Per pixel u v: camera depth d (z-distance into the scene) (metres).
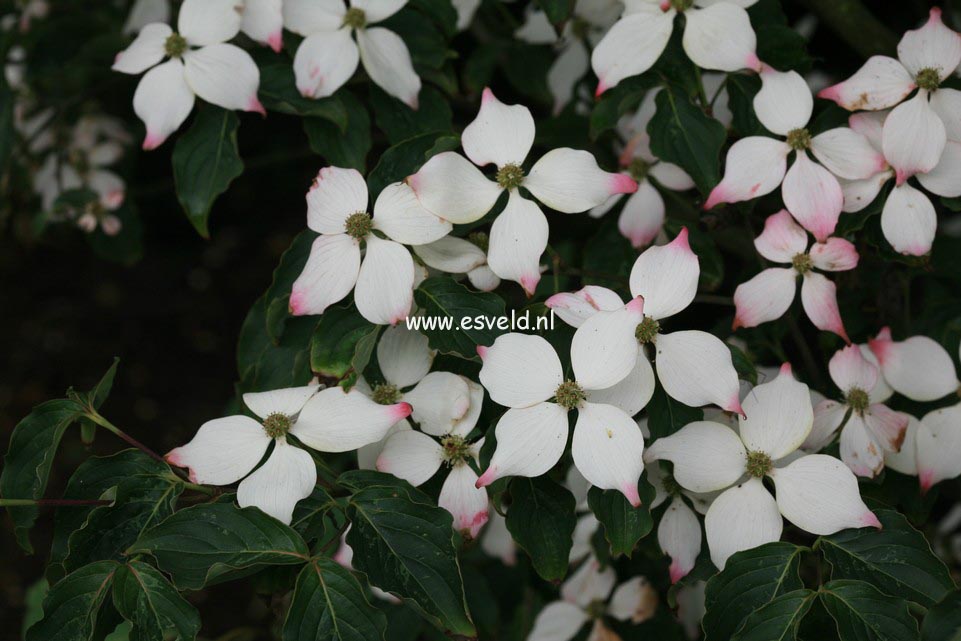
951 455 0.76
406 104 0.81
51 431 0.70
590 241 0.85
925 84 0.74
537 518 0.71
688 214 0.85
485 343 0.71
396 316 0.70
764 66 0.75
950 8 0.90
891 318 0.83
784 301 0.75
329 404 0.70
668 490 0.73
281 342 0.77
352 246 0.71
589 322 0.68
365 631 0.66
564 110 0.92
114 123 1.07
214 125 0.78
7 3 1.02
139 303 1.59
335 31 0.78
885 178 0.74
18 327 1.57
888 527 0.69
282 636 0.66
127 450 0.70
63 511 0.71
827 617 0.70
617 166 0.88
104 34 0.96
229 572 0.68
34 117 1.06
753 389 0.71
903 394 0.76
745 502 0.70
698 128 0.77
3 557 1.36
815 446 0.75
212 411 1.46
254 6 0.77
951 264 0.84
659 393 0.71
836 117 0.77
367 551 0.68
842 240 0.74
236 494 0.70
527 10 0.96
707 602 0.68
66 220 1.09
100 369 1.51
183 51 0.77
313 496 0.70
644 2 0.76
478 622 0.91
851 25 0.88
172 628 0.66
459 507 0.71
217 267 1.61
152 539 0.67
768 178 0.75
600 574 0.87
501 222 0.71
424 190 0.71
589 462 0.68
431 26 0.81
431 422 0.72
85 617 0.67
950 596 0.66
